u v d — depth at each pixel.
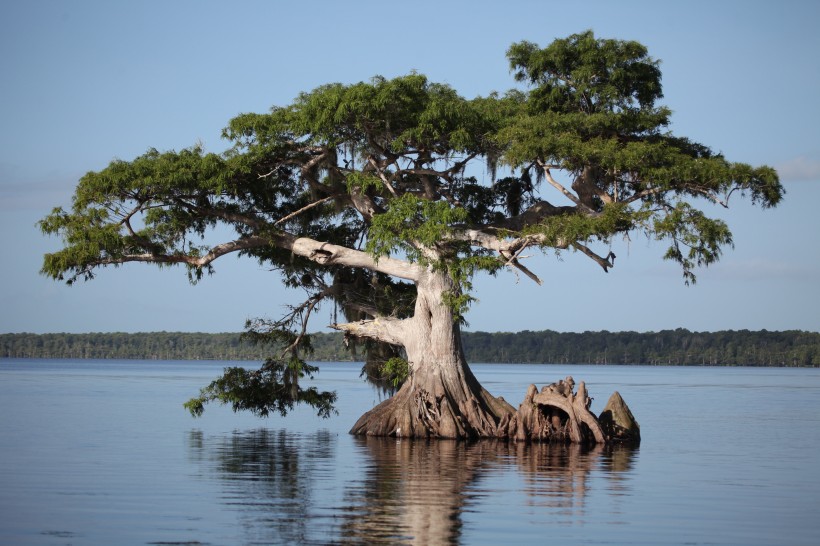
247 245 96.19
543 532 44.31
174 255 93.69
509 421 89.38
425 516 47.59
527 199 99.69
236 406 101.88
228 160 90.44
